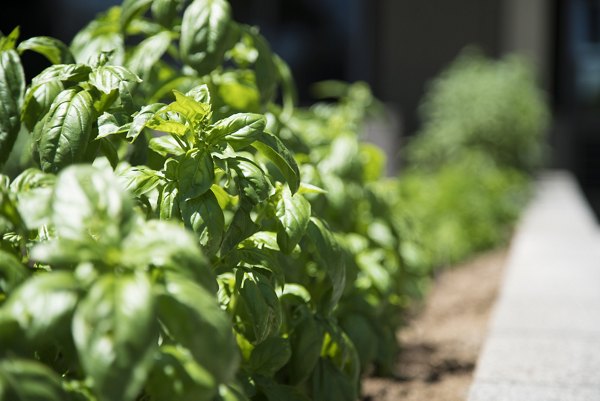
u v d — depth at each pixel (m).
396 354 4.05
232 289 2.42
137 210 2.15
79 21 10.35
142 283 1.44
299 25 13.24
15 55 2.35
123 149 2.84
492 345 4.06
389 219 4.16
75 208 1.54
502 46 14.09
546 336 4.24
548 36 14.65
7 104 2.29
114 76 2.25
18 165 3.27
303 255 2.99
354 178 3.86
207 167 2.13
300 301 2.69
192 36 2.71
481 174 10.61
